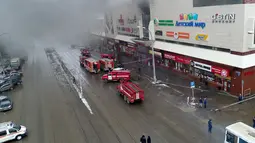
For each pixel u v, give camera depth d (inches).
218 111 881.5
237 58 955.3
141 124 834.2
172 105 980.6
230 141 621.0
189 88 1162.0
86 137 772.0
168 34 1427.2
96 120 896.9
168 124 815.7
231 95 1024.2
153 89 1205.7
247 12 890.7
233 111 872.3
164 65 1574.8
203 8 1091.3
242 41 920.3
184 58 1312.7
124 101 1077.8
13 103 1161.4
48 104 1111.0
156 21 1519.4
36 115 994.1
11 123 821.2
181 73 1407.5
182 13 1251.8
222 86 1085.8
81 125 864.3
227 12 964.6
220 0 987.9
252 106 904.9
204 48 1150.3
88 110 999.6
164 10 1411.2
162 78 1374.3
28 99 1206.3
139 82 1344.7
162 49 1489.9
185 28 1258.0
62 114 979.9
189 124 802.8
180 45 1326.3
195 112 892.6
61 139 774.5
